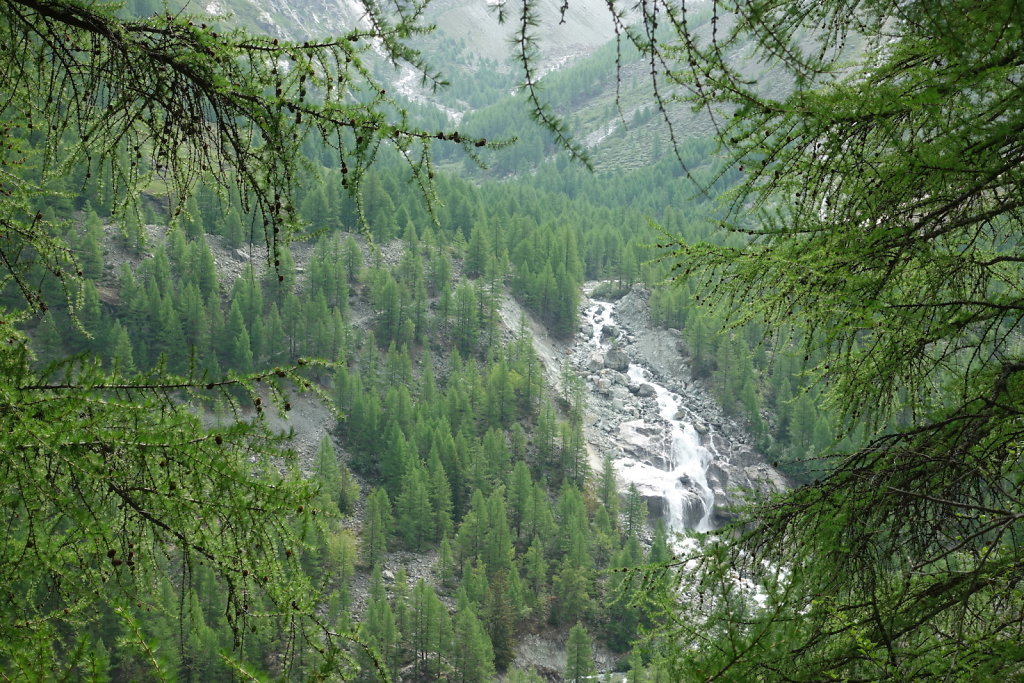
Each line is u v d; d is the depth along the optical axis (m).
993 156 4.11
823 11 4.42
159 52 3.93
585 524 73.81
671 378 110.31
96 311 73.88
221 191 4.01
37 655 3.18
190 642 31.91
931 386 5.15
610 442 97.19
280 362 88.19
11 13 4.09
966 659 3.92
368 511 69.62
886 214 4.68
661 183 180.12
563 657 64.12
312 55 3.77
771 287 5.02
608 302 127.00
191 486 3.88
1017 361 4.63
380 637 55.19
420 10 3.69
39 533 3.90
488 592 63.50
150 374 4.07
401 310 101.38
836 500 4.74
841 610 4.33
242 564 3.93
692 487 89.25
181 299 87.06
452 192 130.50
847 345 4.91
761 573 4.71
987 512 4.14
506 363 98.44
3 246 5.04
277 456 4.09
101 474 3.72
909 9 4.11
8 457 3.62
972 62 3.82
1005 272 5.09
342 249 107.50
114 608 3.10
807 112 4.10
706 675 3.99
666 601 4.89
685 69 3.93
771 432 95.31
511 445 88.25
